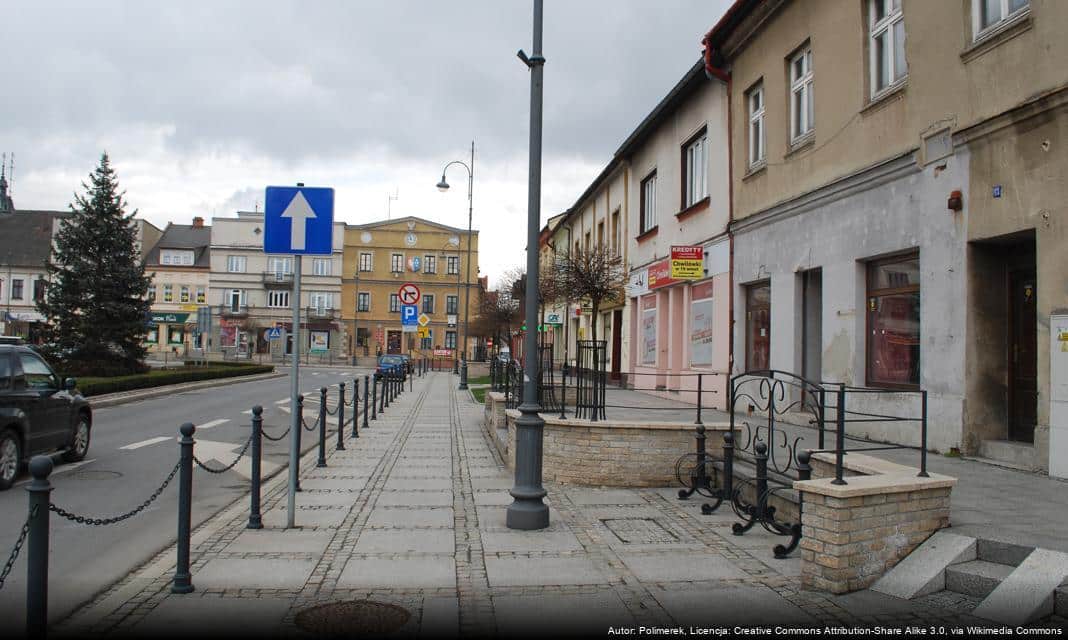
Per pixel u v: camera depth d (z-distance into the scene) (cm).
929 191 956
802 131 1331
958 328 901
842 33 1171
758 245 1454
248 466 1124
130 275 2962
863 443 1012
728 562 606
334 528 715
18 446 946
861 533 533
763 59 1448
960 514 609
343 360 6912
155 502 853
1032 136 802
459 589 536
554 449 960
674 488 926
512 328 5175
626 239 2477
